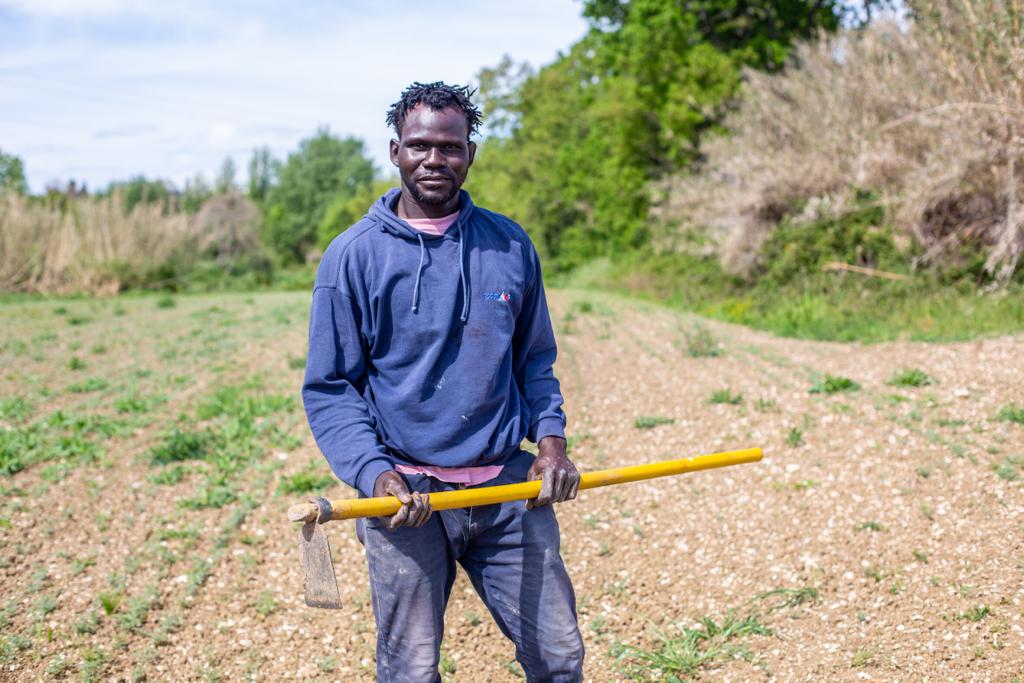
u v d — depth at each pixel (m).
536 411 2.85
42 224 26.34
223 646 4.39
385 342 2.67
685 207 19.42
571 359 10.05
